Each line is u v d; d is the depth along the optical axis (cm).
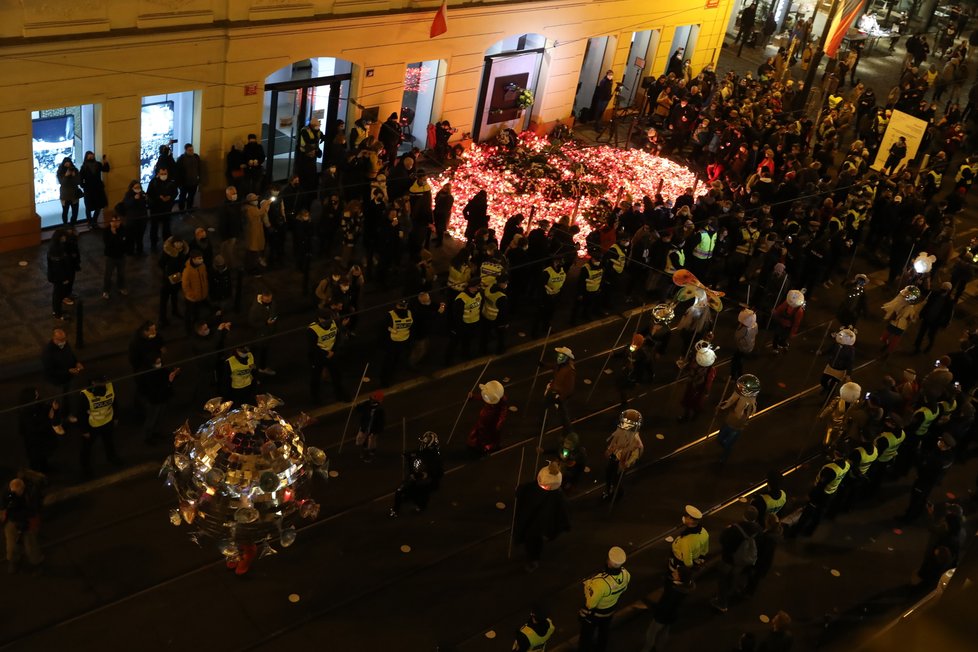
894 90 2934
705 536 1152
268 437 848
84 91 1695
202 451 848
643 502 1470
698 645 1238
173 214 1891
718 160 2450
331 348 1476
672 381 1752
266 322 1482
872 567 1423
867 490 1542
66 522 1238
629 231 1970
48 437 1230
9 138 1648
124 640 1106
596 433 1594
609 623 1134
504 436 1547
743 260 1969
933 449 1475
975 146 2973
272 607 1184
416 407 1570
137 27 1706
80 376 1488
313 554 1268
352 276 1588
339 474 1403
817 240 1988
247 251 1783
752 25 3412
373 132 2195
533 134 2575
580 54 2561
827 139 2570
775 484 1309
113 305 1662
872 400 1482
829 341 1978
